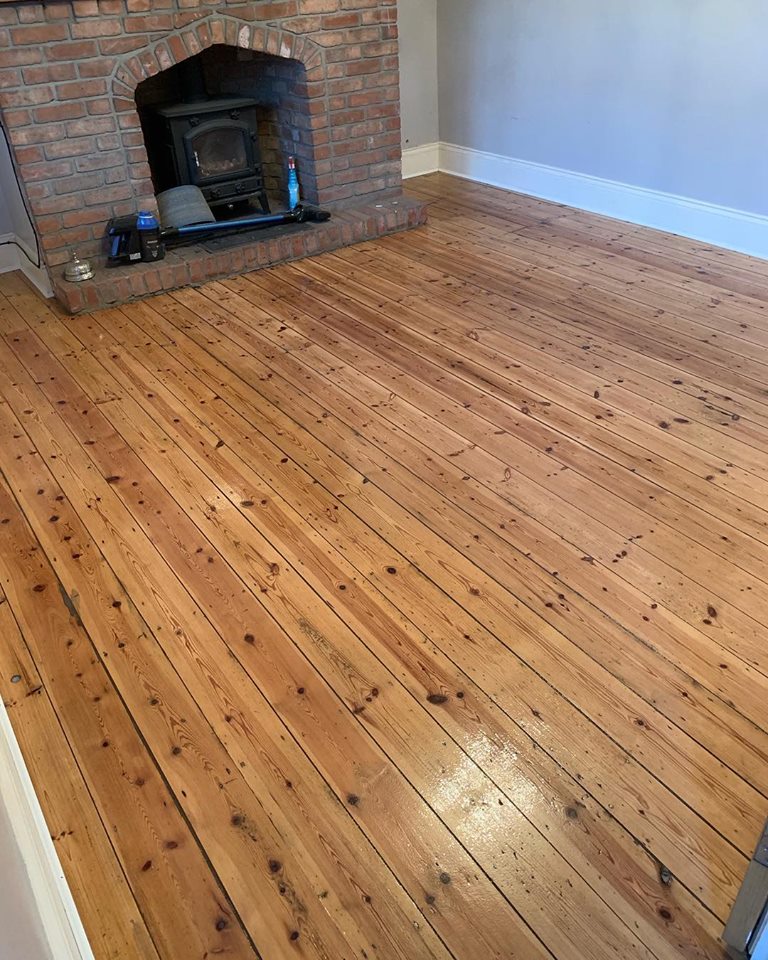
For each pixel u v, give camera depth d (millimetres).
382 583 2115
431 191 5320
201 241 4180
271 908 1413
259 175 4453
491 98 5094
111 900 1434
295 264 4227
